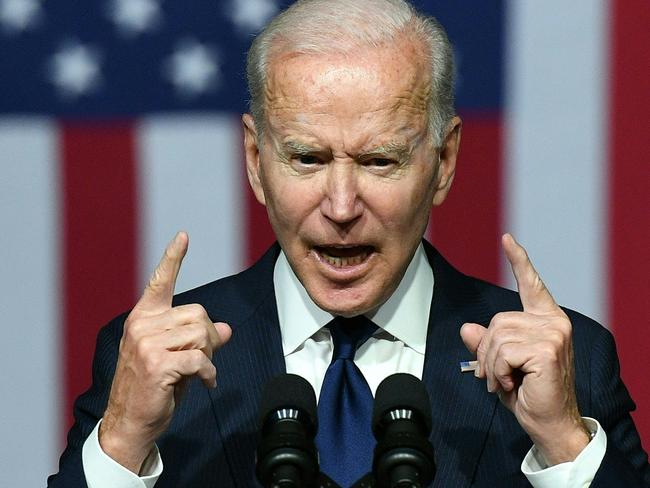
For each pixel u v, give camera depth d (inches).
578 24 382.6
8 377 392.2
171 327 228.7
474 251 386.0
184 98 391.5
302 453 201.2
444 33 244.8
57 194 391.9
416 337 258.8
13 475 393.1
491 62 385.1
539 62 383.9
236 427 252.4
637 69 381.1
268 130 237.1
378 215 234.2
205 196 390.9
